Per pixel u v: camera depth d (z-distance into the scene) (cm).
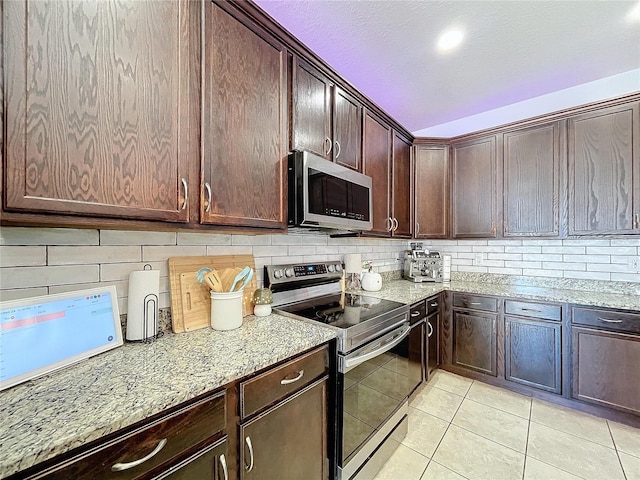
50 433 60
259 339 117
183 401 78
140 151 92
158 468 74
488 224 267
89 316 99
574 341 209
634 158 203
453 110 288
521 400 224
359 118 200
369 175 211
